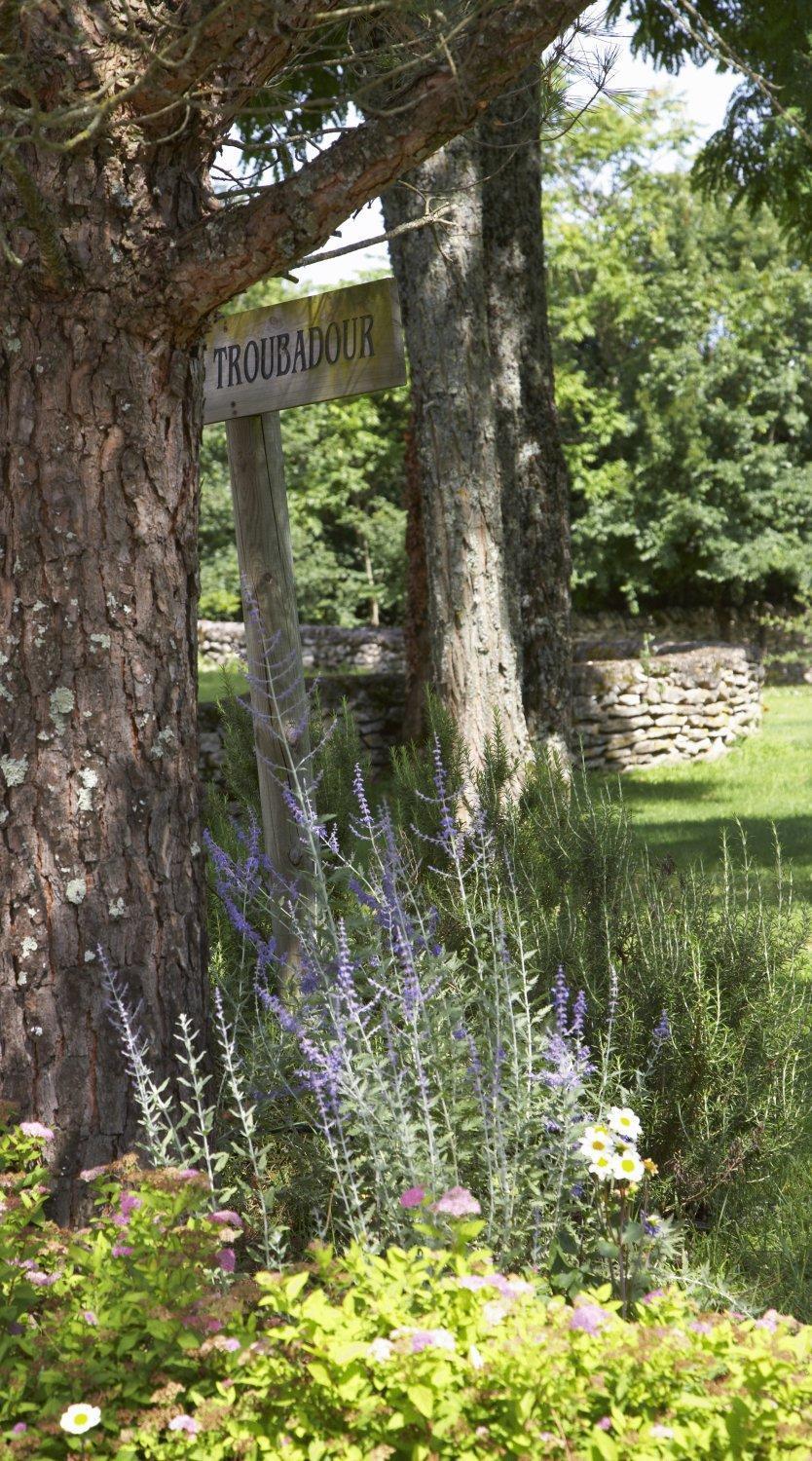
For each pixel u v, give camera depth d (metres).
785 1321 2.00
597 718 12.22
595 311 27.03
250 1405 1.78
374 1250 2.50
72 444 2.66
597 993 3.39
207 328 2.81
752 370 26.23
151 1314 1.88
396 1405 1.76
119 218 2.62
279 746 4.18
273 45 2.67
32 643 2.66
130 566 2.72
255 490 4.19
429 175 6.52
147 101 2.56
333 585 30.42
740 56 8.32
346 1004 2.97
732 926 3.61
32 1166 2.65
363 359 3.79
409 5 2.31
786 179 9.45
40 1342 1.89
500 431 8.77
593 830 3.93
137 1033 2.63
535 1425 1.70
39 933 2.67
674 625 28.94
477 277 6.67
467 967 3.52
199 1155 2.56
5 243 2.30
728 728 13.30
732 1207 3.31
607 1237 2.55
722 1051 3.32
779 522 26.42
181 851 2.84
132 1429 1.77
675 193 26.56
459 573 6.71
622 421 26.27
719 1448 1.68
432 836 4.47
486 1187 2.75
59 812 2.68
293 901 3.77
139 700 2.75
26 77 2.39
